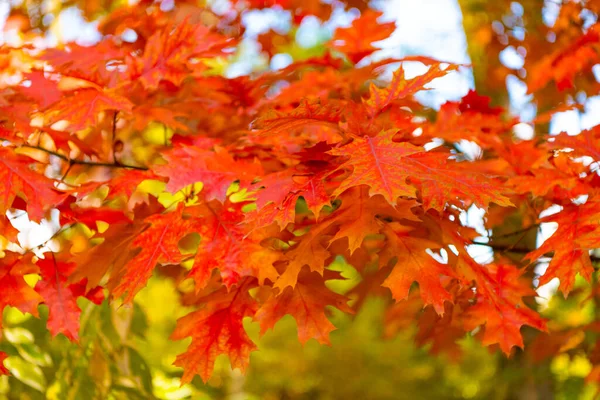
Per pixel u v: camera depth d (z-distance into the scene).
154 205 2.25
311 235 2.14
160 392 2.82
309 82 2.39
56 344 2.69
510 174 2.33
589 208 2.18
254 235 2.16
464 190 2.03
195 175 2.14
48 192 2.18
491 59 3.06
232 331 2.23
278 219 2.06
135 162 2.66
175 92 2.42
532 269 2.62
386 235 2.19
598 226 2.15
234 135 2.39
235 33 2.94
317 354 7.26
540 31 2.96
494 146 2.38
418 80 2.09
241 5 2.92
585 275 2.16
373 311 6.77
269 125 2.06
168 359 3.96
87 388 2.58
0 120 2.26
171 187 2.13
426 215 2.18
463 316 2.31
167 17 2.72
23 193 2.25
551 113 2.39
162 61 2.32
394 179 1.99
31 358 2.65
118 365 2.64
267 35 3.03
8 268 2.24
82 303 2.74
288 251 2.16
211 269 2.15
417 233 2.21
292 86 2.39
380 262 2.19
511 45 3.04
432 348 2.55
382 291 2.59
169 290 3.49
